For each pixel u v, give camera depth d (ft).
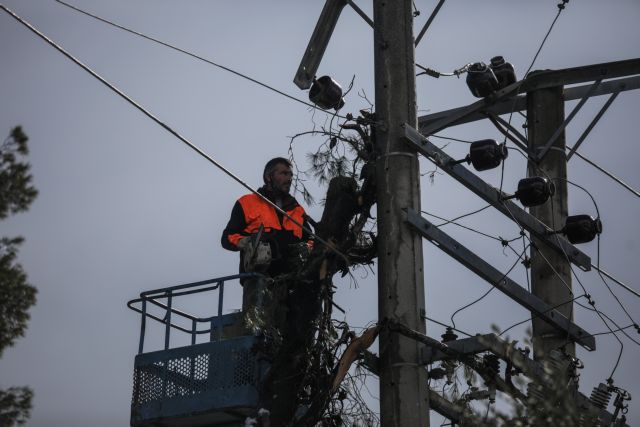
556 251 51.67
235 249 49.52
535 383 40.96
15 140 49.37
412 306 45.50
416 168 47.19
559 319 49.65
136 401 48.96
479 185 48.49
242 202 50.78
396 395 44.52
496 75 56.03
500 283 47.65
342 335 47.03
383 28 48.78
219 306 48.78
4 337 47.24
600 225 51.60
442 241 46.39
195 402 47.70
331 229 48.01
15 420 46.42
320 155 49.80
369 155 47.98
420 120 57.98
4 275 47.80
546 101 55.77
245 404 46.73
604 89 56.34
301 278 47.70
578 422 39.96
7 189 48.83
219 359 47.80
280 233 50.49
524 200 48.93
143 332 50.08
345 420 46.57
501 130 56.90
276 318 47.55
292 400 46.98
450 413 45.29
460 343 45.16
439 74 53.11
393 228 46.26
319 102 50.67
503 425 40.24
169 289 49.93
